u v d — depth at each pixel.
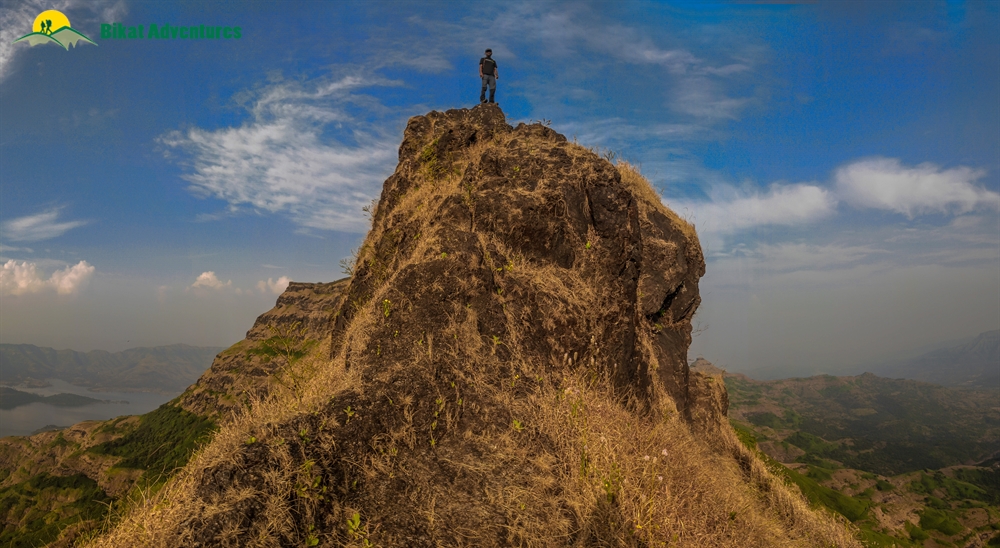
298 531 3.64
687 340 11.04
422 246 6.64
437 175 9.74
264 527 3.49
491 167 8.12
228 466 3.70
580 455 5.02
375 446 4.40
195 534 3.32
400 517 4.02
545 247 7.20
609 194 7.91
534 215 7.22
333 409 4.45
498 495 4.35
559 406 5.49
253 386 5.70
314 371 6.86
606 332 6.93
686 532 4.94
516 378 5.54
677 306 10.89
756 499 9.02
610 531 4.43
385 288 6.01
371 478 4.20
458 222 7.37
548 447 4.98
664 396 8.69
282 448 3.92
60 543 3.76
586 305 6.73
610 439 5.33
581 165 8.13
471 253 6.24
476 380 5.30
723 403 12.00
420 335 5.47
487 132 10.55
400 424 4.64
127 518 3.81
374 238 9.60
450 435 4.80
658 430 6.17
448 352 5.39
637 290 9.02
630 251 7.84
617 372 6.89
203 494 3.58
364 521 3.93
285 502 3.67
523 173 7.93
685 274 10.73
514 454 4.77
